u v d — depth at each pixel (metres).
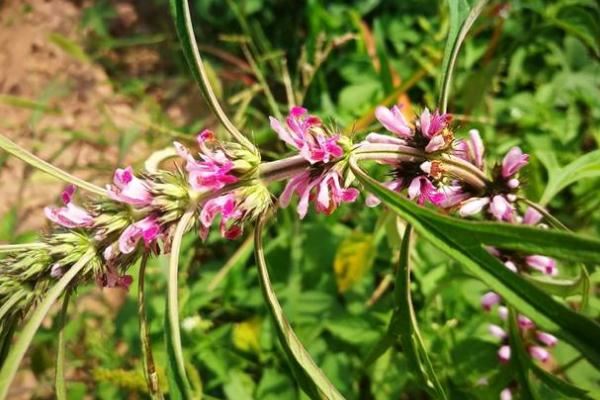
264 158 0.39
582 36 0.36
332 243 0.34
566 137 0.37
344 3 0.47
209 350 0.31
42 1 0.55
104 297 0.38
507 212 0.20
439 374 0.28
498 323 0.30
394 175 0.19
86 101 0.49
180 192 0.16
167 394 0.30
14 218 0.39
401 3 0.46
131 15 0.55
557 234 0.14
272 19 0.49
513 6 0.41
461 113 0.40
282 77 0.43
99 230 0.16
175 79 0.49
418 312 0.31
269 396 0.29
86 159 0.45
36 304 0.17
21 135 0.47
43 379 0.35
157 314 0.31
